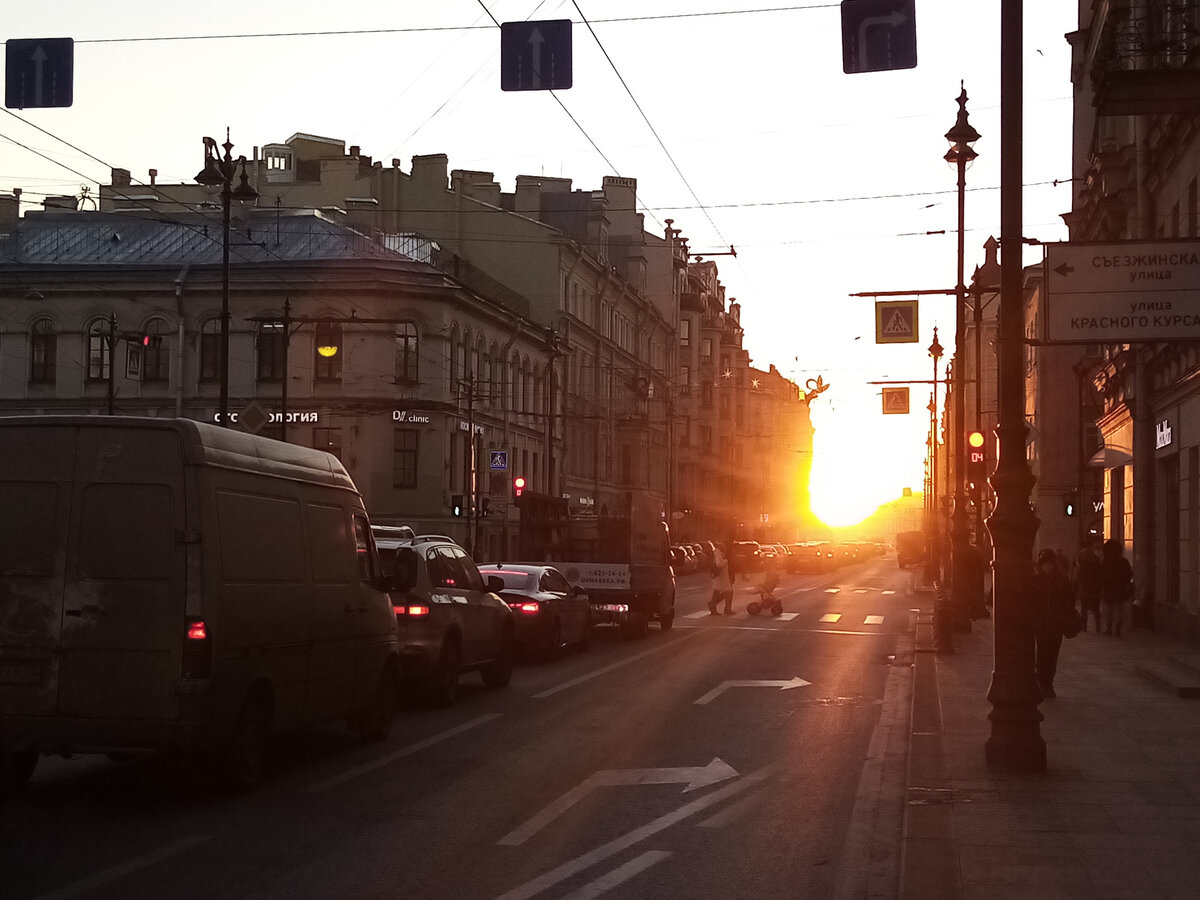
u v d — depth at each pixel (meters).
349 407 53.16
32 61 16.16
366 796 10.40
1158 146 24.89
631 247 84.06
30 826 9.12
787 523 146.75
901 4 14.00
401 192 66.56
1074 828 8.80
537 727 14.52
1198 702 16.38
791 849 8.70
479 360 58.19
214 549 9.90
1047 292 16.88
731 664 22.55
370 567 13.18
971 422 81.81
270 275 53.56
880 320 31.20
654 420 84.31
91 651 9.71
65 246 56.12
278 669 10.80
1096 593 28.50
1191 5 19.44
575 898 7.42
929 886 7.27
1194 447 23.97
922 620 34.56
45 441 9.95
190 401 53.81
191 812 9.66
